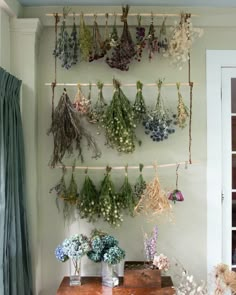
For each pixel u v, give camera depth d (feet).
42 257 9.01
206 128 9.18
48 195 9.06
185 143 9.15
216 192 9.13
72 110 8.55
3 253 7.06
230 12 9.07
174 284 8.98
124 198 8.59
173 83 9.15
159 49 8.93
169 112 9.08
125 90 9.11
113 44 8.45
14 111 7.87
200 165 9.16
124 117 8.54
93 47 8.74
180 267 9.04
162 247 9.07
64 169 8.95
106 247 7.96
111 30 9.11
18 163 8.11
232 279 6.17
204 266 9.05
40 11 8.98
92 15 8.74
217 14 9.06
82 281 8.25
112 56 8.84
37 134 8.99
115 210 8.42
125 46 8.54
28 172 8.65
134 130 8.98
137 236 9.04
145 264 8.31
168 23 9.00
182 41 8.55
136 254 9.02
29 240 8.56
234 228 9.32
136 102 8.71
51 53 9.12
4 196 7.12
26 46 8.66
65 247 7.81
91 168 8.93
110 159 9.07
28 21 8.56
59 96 9.08
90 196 8.59
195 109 9.18
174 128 9.12
